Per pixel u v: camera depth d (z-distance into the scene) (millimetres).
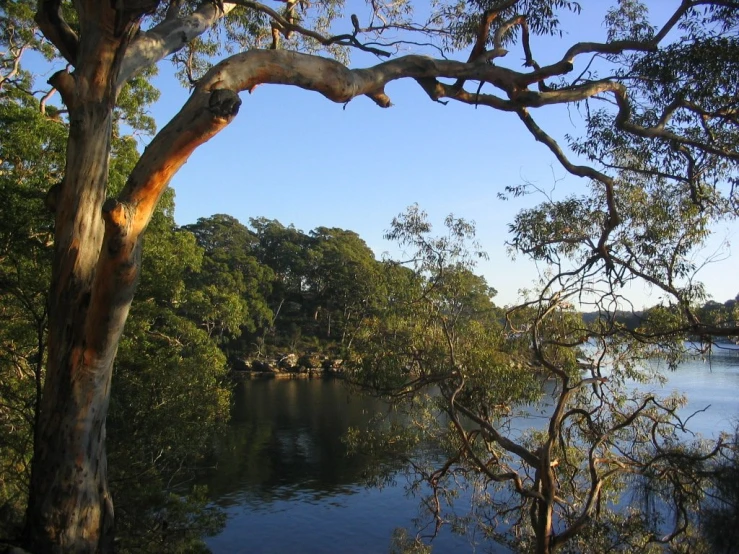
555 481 8070
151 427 10430
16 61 15406
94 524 5336
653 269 8234
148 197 5230
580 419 9125
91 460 5379
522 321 9484
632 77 7457
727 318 8062
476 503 10742
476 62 6605
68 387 5320
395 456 10062
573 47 6875
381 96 6512
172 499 9734
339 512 17078
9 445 8828
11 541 5176
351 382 9367
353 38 7215
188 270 44312
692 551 6598
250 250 57031
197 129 5113
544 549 6684
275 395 37344
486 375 8469
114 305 5230
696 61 6965
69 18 12586
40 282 9375
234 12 10688
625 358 9312
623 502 10453
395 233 9758
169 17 7441
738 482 6203
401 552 10320
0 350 10438
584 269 8070
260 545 14805
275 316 53781
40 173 11492
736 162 7652
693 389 20578
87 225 5527
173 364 11391
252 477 20484
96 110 5660
